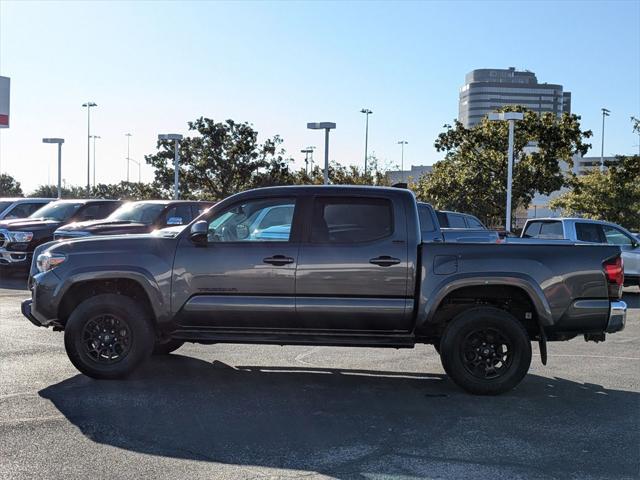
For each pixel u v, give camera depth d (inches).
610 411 234.5
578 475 174.1
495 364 254.5
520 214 2223.2
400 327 257.0
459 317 253.9
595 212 1518.2
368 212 259.6
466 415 227.9
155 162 1469.0
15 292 543.2
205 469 174.7
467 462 182.5
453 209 1246.9
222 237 265.1
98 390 251.1
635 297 629.6
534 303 251.4
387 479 169.8
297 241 257.4
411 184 1608.0
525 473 175.0
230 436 201.6
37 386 255.9
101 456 183.2
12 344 334.6
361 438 201.8
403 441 199.6
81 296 274.2
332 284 254.4
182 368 292.5
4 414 219.9
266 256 255.9
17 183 2691.9
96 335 264.2
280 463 179.9
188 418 219.0
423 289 252.2
